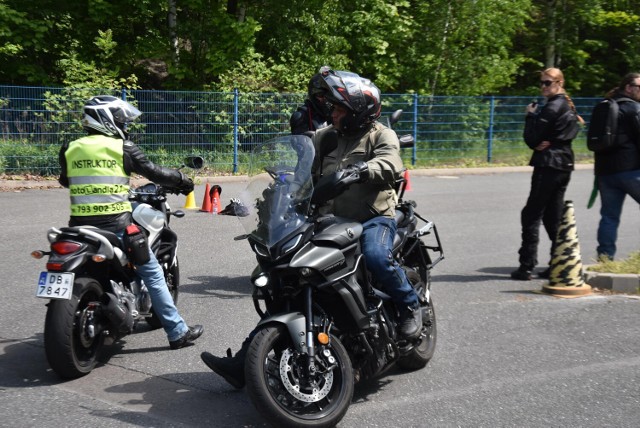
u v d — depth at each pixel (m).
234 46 20.47
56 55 20.45
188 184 5.94
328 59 22.23
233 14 21.69
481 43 24.23
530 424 4.52
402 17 23.75
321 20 22.66
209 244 9.88
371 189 4.91
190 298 7.31
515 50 28.16
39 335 6.10
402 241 5.20
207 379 5.22
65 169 5.52
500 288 7.90
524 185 17.25
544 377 5.30
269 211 4.44
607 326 6.50
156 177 5.66
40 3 19.86
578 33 28.30
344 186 4.41
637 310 7.00
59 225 10.74
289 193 4.47
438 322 6.62
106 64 19.61
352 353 4.63
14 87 15.31
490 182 17.81
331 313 4.55
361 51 23.77
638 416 4.66
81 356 5.30
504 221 12.19
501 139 21.81
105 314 5.26
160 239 6.14
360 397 4.93
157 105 16.81
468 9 23.39
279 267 4.31
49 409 4.64
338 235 4.49
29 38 19.23
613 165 8.20
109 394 4.91
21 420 4.46
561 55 27.92
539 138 8.16
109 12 19.86
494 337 6.20
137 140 16.70
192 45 21.31
